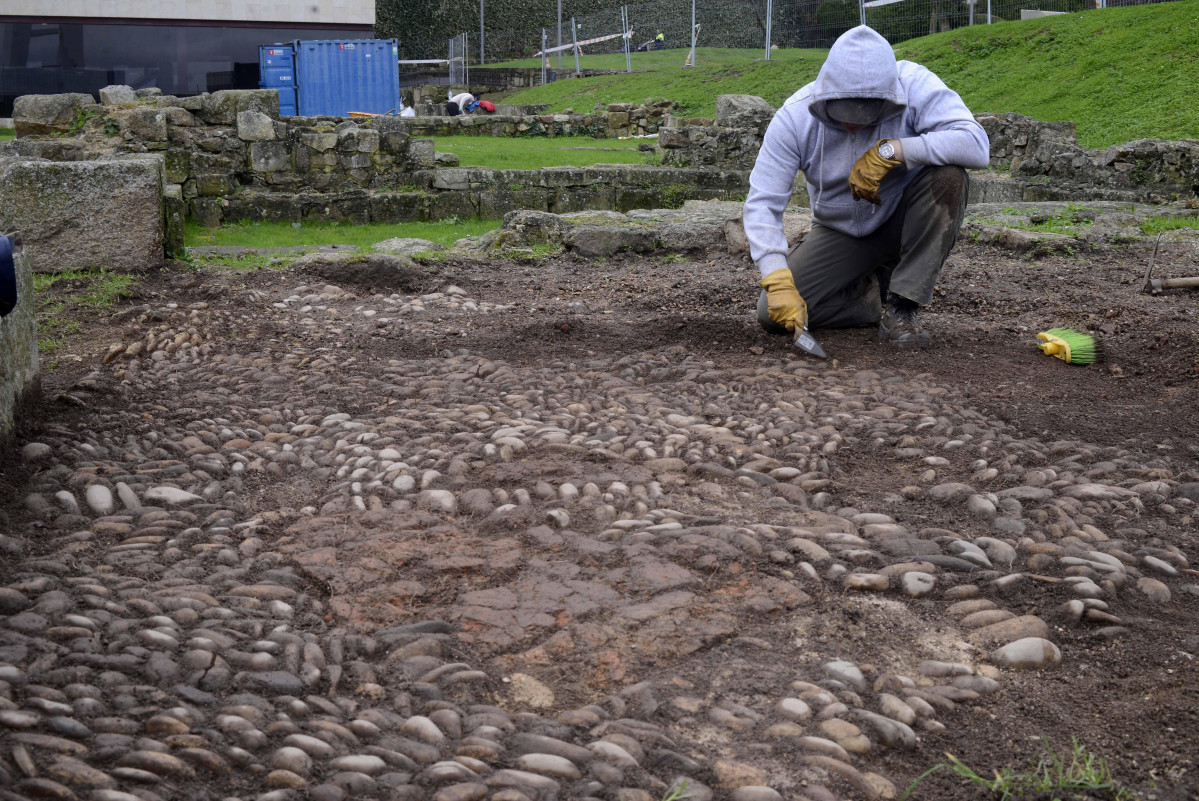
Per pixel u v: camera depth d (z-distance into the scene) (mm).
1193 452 3664
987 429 3867
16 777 1714
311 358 4906
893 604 2568
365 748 1913
